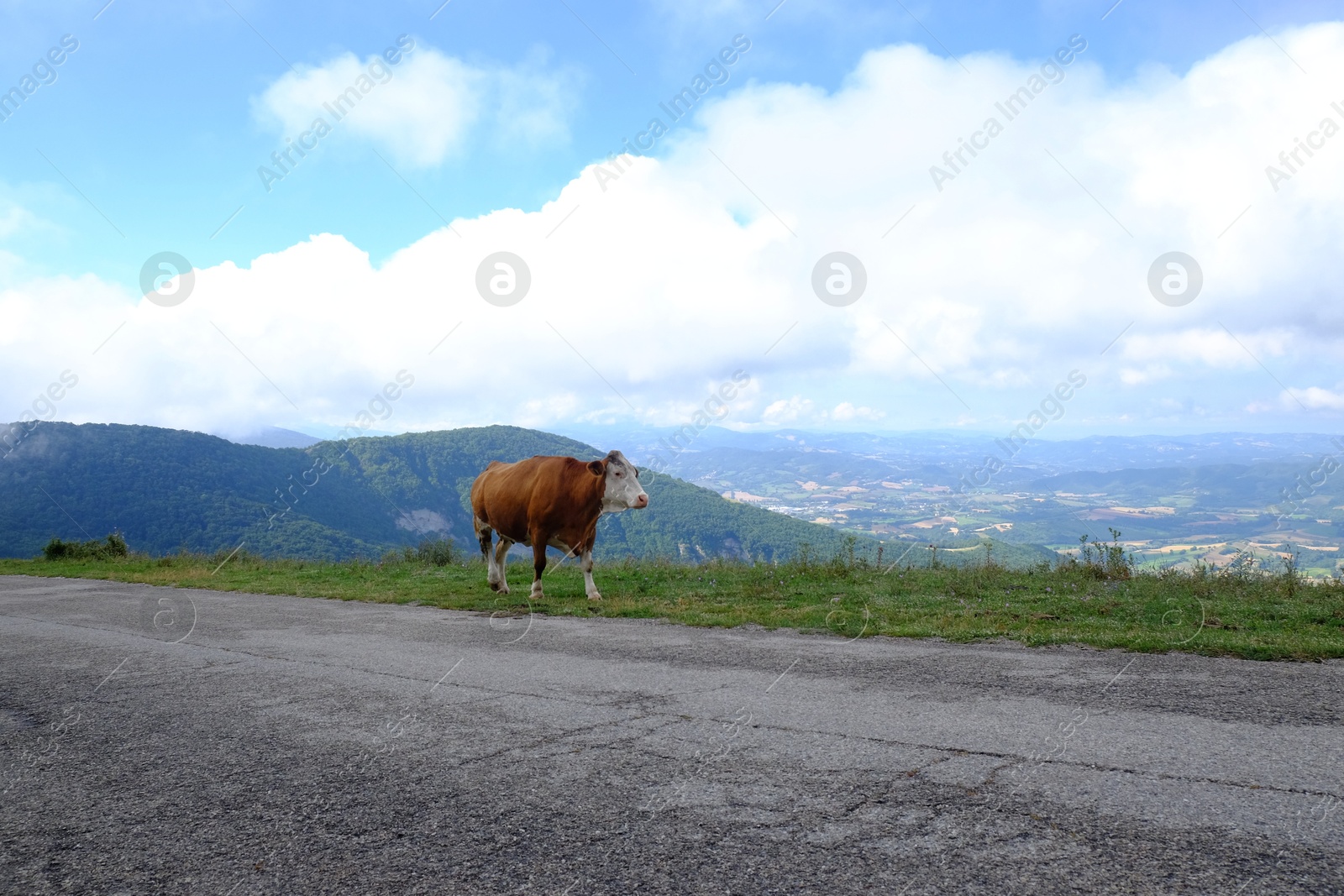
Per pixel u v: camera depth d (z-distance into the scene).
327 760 4.01
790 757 3.79
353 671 6.21
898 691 5.04
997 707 4.58
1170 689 4.89
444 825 3.13
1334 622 7.53
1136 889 2.42
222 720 4.87
